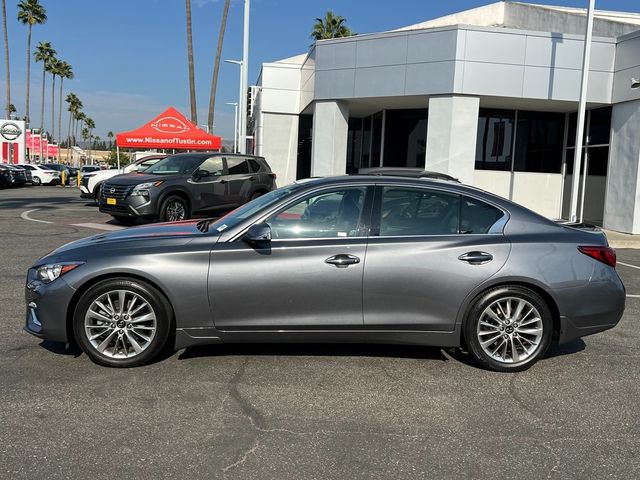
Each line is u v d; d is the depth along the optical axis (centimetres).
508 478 318
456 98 1503
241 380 446
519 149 1781
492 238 472
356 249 457
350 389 436
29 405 394
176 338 455
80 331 455
